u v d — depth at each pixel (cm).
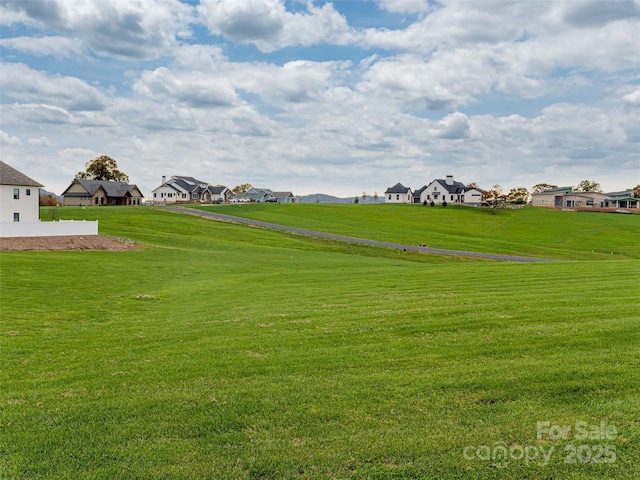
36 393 838
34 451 633
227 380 866
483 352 967
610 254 6056
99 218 6362
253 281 2548
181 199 13300
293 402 755
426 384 803
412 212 10106
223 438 652
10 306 1708
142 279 2630
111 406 765
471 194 14050
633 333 1043
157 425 695
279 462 593
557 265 2755
